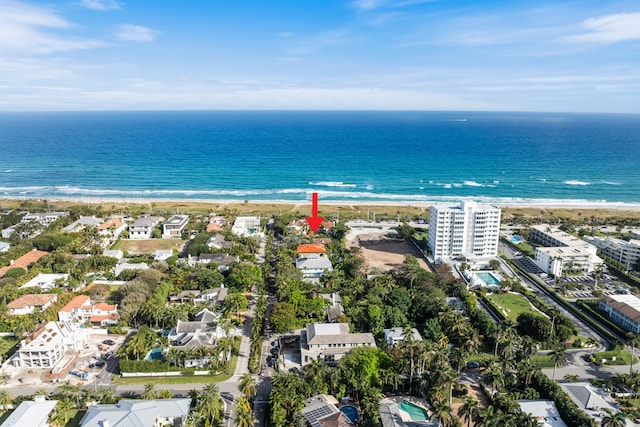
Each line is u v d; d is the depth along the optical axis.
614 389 130.75
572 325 163.38
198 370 138.25
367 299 179.00
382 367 131.38
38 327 158.50
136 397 126.69
